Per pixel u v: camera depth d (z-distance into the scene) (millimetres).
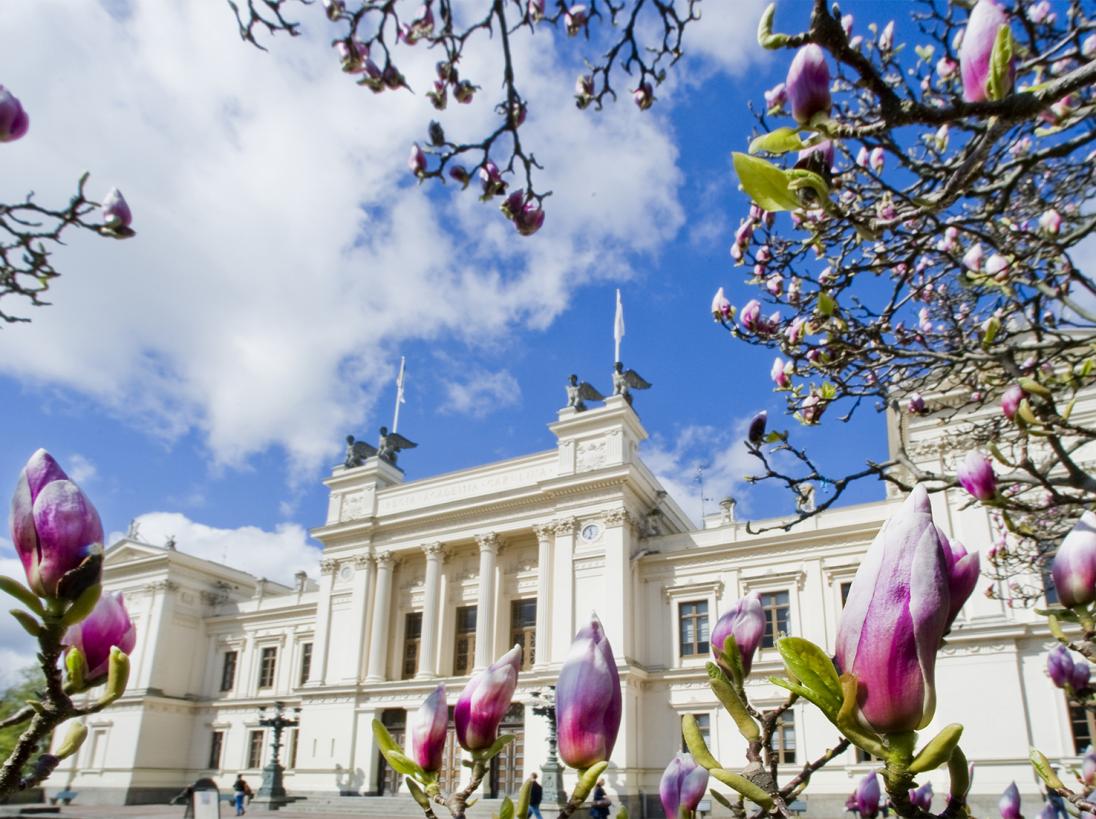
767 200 2059
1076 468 4246
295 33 4719
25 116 3275
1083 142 3629
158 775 44688
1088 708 2994
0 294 5746
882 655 1090
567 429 37906
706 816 18297
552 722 27641
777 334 6402
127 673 1618
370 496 43125
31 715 1603
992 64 2391
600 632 1739
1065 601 2041
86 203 5641
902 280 5609
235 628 48219
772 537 33094
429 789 1750
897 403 5996
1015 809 2771
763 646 31672
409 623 40562
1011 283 5613
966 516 25578
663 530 39000
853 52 2414
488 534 38031
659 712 32656
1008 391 4445
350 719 38125
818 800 27891
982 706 25578
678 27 5605
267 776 36500
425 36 4906
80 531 1485
